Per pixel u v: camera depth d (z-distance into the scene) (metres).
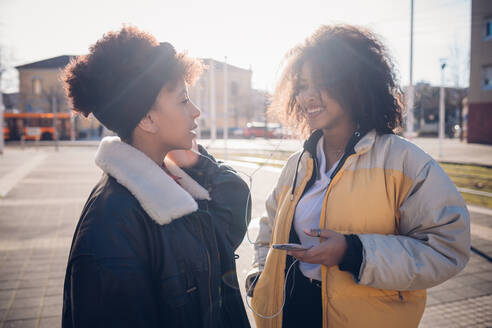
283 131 1.67
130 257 0.91
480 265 3.86
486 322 2.83
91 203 0.97
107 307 0.88
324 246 1.12
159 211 0.96
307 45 1.33
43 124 33.06
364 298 1.21
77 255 0.89
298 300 1.39
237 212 1.33
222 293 1.23
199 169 1.33
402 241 1.16
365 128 1.31
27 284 3.52
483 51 24.11
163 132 1.06
